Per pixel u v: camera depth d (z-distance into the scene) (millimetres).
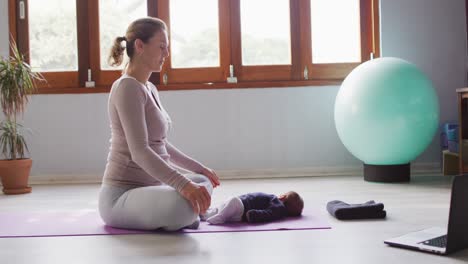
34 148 4402
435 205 2740
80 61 4449
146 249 1890
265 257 1753
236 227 2244
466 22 4363
